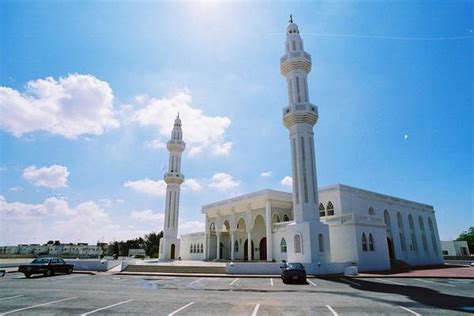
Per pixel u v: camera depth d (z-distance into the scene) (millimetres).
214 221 49312
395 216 44531
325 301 12086
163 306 11102
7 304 11648
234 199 43875
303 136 29453
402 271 29516
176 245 51406
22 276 25203
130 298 12992
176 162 54438
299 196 28281
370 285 17781
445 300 12352
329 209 37062
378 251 32469
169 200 52969
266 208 39188
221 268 28922
